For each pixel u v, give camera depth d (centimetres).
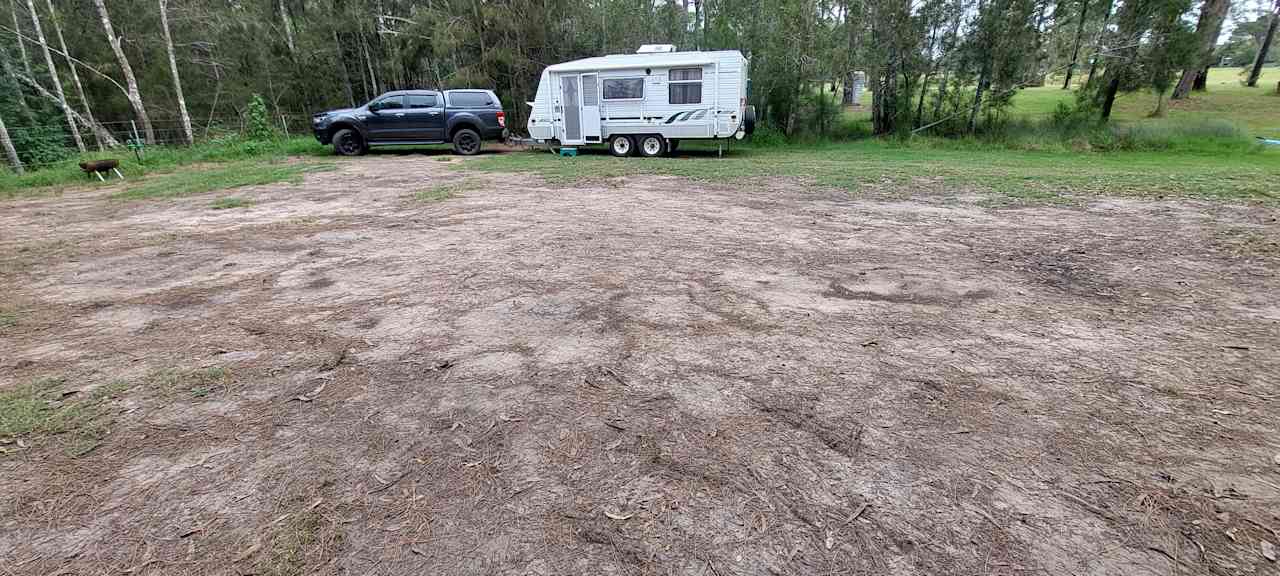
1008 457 219
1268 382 274
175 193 931
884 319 361
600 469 216
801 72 1755
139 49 1897
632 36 1919
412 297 410
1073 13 1617
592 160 1376
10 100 1483
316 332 348
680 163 1295
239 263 510
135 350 326
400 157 1495
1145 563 169
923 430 238
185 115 1705
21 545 179
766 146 1789
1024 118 1802
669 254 522
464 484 208
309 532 184
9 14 1639
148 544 180
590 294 412
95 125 1656
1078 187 884
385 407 260
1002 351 312
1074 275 452
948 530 183
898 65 1767
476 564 172
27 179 1094
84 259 531
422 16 1834
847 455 222
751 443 230
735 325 353
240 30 1966
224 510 195
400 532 185
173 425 247
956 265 483
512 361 305
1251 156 1340
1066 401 259
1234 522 184
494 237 593
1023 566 168
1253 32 2925
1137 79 1603
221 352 321
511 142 1911
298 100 2083
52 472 216
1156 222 643
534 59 1878
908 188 906
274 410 259
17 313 391
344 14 1922
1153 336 331
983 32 1614
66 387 282
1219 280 434
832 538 181
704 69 1353
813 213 715
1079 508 191
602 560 173
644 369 295
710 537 182
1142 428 237
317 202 823
